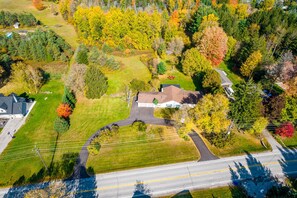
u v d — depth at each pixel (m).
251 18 105.88
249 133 56.88
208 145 54.06
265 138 55.97
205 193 44.66
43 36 91.19
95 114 62.69
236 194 44.50
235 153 52.19
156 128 58.31
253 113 51.66
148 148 53.06
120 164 49.53
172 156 51.34
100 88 67.38
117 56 90.69
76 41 102.88
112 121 60.50
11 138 55.28
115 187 45.47
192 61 74.44
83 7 110.81
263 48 77.50
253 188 45.56
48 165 49.12
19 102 62.50
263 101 59.94
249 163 50.22
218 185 46.06
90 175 47.41
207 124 51.56
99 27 94.38
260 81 72.62
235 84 75.88
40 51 84.56
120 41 94.69
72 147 53.19
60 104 60.91
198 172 48.31
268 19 100.94
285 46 88.50
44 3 155.25
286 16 105.56
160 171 48.38
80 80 66.56
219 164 49.94
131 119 61.16
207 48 77.50
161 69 77.00
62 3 125.38
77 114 62.59
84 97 68.81
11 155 51.22
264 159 51.06
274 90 72.44
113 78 77.62
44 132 56.97
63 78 73.12
